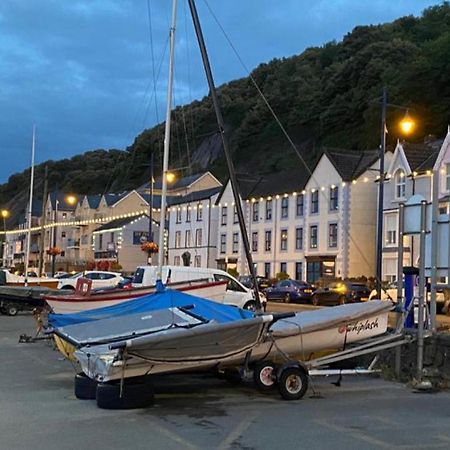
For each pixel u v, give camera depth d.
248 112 98.38
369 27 93.38
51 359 15.41
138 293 19.52
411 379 12.45
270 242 58.47
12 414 9.45
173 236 73.38
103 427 8.64
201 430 8.51
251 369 11.40
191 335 10.03
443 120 63.84
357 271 49.22
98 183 116.12
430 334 12.43
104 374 9.91
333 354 11.94
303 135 87.50
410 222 12.81
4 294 26.55
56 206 91.94
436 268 12.44
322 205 52.25
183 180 85.00
